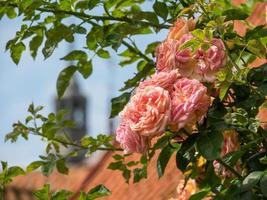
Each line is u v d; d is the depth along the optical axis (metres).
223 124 2.68
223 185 2.81
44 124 3.27
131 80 3.05
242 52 2.77
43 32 3.08
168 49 2.69
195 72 2.67
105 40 3.02
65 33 3.02
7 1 3.04
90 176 5.55
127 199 4.89
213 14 2.84
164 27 3.01
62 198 2.95
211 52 2.67
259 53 2.79
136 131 2.61
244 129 2.72
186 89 2.61
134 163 3.12
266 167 2.76
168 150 2.76
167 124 2.60
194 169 2.88
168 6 3.04
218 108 2.71
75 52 3.14
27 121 3.27
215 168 2.83
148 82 2.64
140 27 3.02
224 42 2.71
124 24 3.02
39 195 2.94
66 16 3.06
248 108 2.75
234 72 2.75
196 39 2.66
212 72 2.67
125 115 2.62
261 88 2.73
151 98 2.61
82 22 3.03
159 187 4.59
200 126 2.69
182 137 2.71
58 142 3.26
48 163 3.23
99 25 3.06
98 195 2.93
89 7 3.01
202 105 2.61
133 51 3.14
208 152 2.64
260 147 2.79
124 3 3.10
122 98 3.06
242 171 2.79
